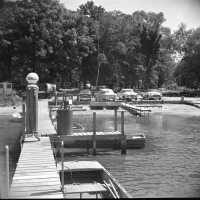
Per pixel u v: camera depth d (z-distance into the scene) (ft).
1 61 196.95
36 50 185.98
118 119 124.98
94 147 65.77
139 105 166.71
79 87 258.98
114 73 260.01
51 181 37.76
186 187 45.27
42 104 148.97
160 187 45.52
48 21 190.19
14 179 38.52
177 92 238.27
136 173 52.65
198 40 244.01
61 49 194.59
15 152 65.77
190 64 241.96
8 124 106.32
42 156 49.32
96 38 240.94
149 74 285.02
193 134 91.04
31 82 61.87
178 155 65.10
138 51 274.77
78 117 129.80
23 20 185.47
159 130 98.27
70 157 63.52
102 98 170.09
